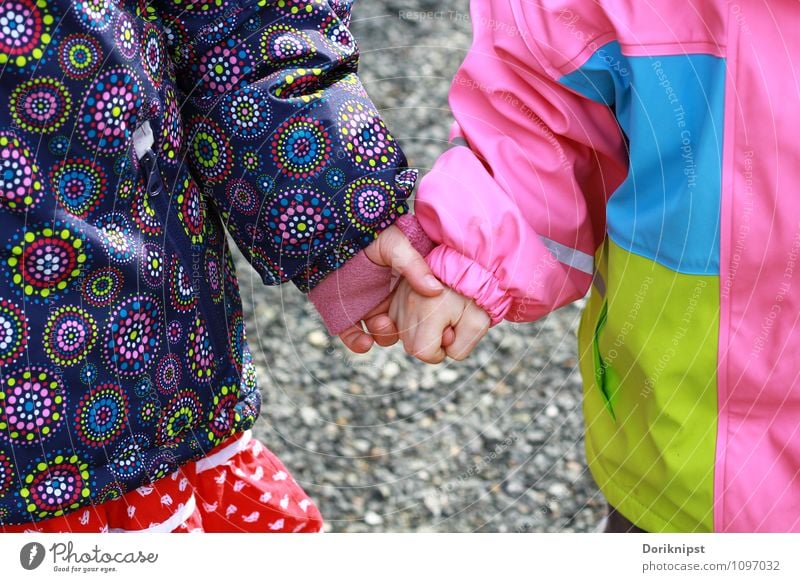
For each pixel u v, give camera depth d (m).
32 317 0.73
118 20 0.73
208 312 0.85
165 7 0.82
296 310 1.85
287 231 0.88
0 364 0.72
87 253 0.73
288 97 0.86
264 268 0.92
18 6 0.68
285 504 1.01
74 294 0.74
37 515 0.76
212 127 0.86
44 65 0.69
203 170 0.88
